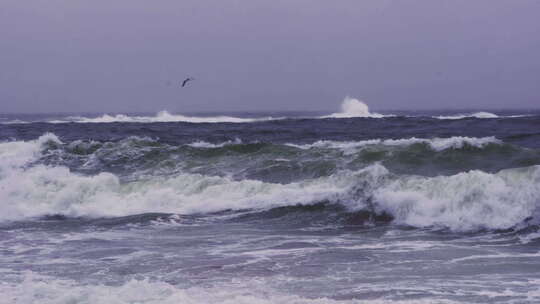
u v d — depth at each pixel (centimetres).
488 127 13425
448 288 3722
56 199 7050
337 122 17475
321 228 5697
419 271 4138
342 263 4397
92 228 5934
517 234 5156
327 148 8275
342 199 6244
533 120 15000
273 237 5356
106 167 8594
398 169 7331
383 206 5966
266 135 12750
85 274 4259
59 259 4706
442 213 5647
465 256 4528
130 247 5062
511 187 5525
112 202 6919
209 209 6481
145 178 7831
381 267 4262
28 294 3681
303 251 4797
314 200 6309
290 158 8075
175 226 5884
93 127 16950
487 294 3588
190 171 8031
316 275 4091
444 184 5834
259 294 3688
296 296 3619
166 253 4819
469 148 7700
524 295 3553
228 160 8319
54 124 19225
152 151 8962
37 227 6072
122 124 18962
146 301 3444
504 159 7381
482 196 5566
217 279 4047
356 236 5356
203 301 3562
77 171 8475
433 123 15175
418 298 3538
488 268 4184
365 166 7469
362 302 3434
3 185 7412
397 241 5103
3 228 6047
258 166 7900
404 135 12050
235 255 4700
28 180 7481
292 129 14400
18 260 4700
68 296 3528
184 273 4222
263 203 6444
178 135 13200
